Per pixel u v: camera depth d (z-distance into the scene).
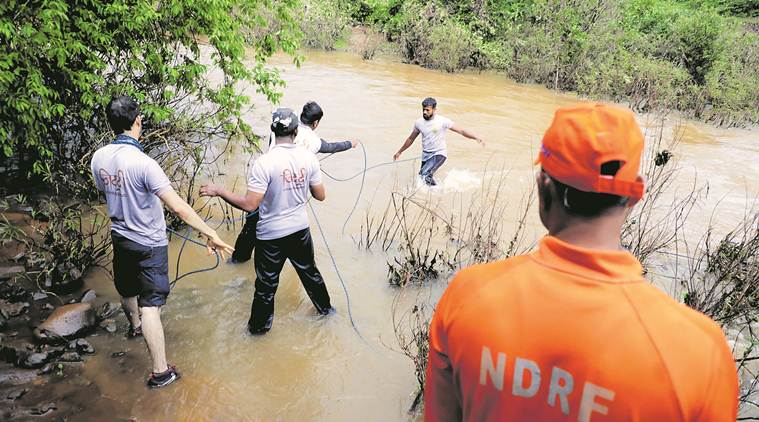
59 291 4.55
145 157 3.49
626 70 13.93
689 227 6.56
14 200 5.71
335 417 3.62
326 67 14.25
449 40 15.48
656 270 5.55
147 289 3.65
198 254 5.38
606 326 1.15
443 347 1.38
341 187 7.14
